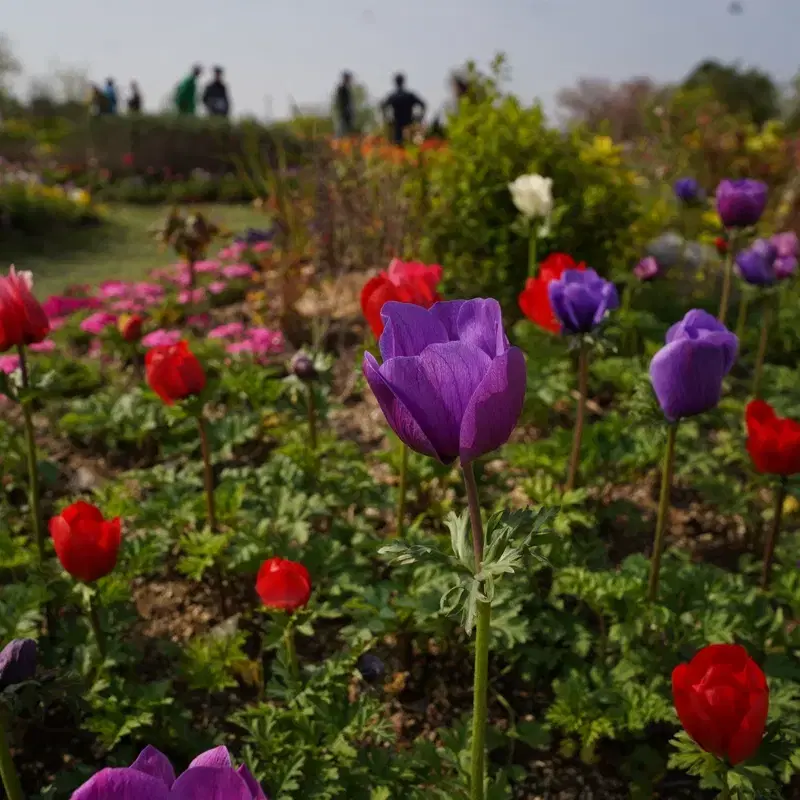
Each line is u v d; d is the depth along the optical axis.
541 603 2.81
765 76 17.64
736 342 2.14
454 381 1.19
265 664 2.83
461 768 2.15
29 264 9.87
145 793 0.86
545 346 4.47
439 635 2.56
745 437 3.64
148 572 2.90
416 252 6.12
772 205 8.27
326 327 5.46
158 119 17.81
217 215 13.73
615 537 3.46
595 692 2.43
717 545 3.43
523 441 4.16
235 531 3.09
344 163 6.63
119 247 11.15
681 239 7.28
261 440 4.23
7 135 20.25
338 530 3.16
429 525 3.47
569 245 5.54
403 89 13.97
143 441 4.24
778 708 2.30
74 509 2.27
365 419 4.59
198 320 6.51
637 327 4.91
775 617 2.63
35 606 2.61
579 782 2.42
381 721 2.32
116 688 2.41
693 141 8.70
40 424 4.64
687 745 1.87
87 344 6.09
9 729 2.40
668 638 2.61
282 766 2.12
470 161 5.62
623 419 3.62
